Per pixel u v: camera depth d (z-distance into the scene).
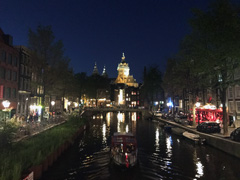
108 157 19.89
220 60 20.83
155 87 65.19
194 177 14.76
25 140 17.34
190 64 25.02
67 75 42.19
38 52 29.97
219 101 36.16
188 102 52.31
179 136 30.97
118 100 143.38
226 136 21.95
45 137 19.58
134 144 18.33
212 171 15.76
